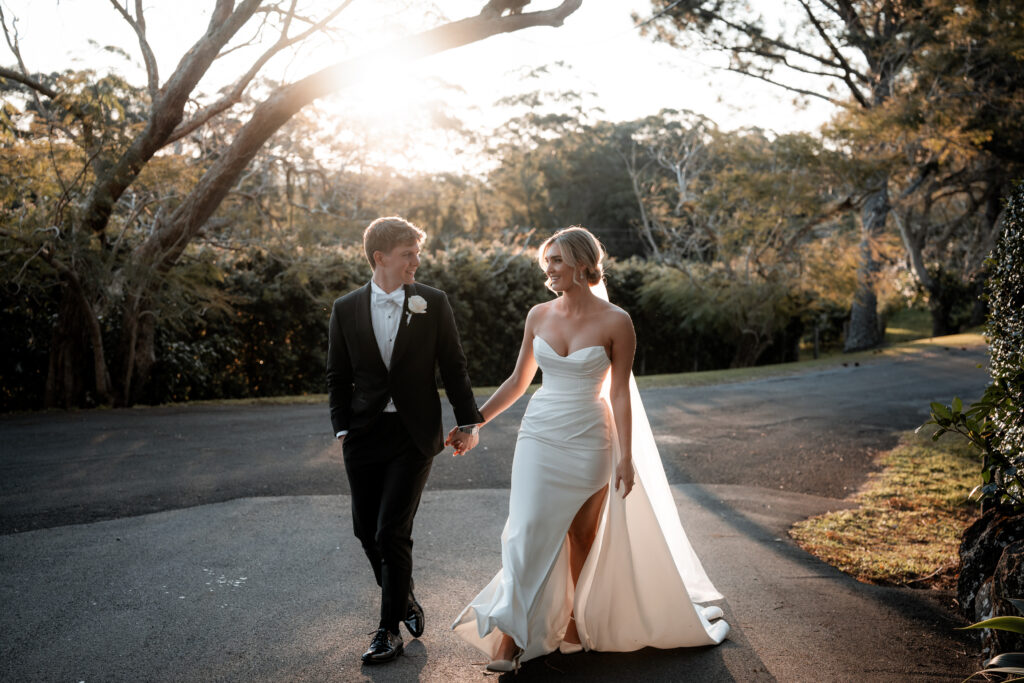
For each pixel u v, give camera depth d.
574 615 3.49
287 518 5.59
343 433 3.49
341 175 15.16
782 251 22.70
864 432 10.24
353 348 3.48
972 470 7.84
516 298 20.11
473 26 10.40
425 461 3.51
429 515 5.80
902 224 28.16
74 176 10.75
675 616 3.49
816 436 9.92
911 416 11.66
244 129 11.35
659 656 3.49
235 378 14.98
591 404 3.48
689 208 24.89
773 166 21.86
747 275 22.83
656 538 3.48
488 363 19.88
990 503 4.40
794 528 5.71
